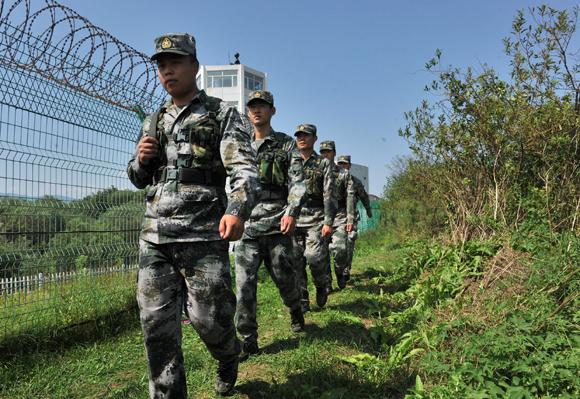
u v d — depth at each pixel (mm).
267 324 4031
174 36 2041
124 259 4324
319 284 4426
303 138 4582
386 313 4230
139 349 3510
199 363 2996
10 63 3279
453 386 2289
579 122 4633
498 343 2330
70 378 2887
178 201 1965
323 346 3221
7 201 3236
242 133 2045
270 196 3248
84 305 3846
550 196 4504
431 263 5258
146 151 2025
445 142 5574
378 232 14117
